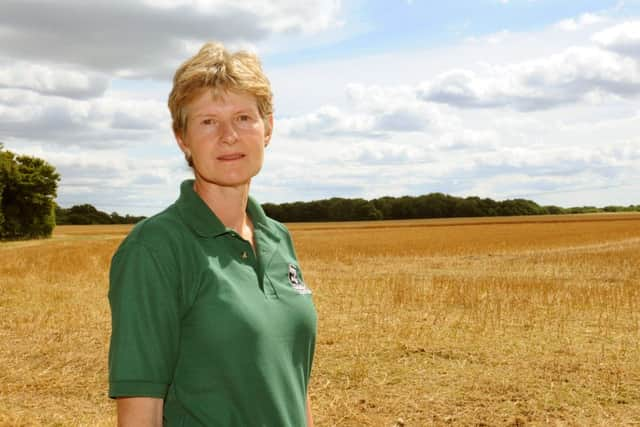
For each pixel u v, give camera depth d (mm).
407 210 128125
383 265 25453
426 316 10594
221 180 1500
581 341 8602
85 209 128375
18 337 8844
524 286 14992
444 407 5812
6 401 5977
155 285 1335
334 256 29797
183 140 1582
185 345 1377
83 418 5484
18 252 32062
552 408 5777
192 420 1375
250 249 1487
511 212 129875
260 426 1372
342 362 7422
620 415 5598
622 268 22062
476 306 11156
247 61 1531
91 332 9203
